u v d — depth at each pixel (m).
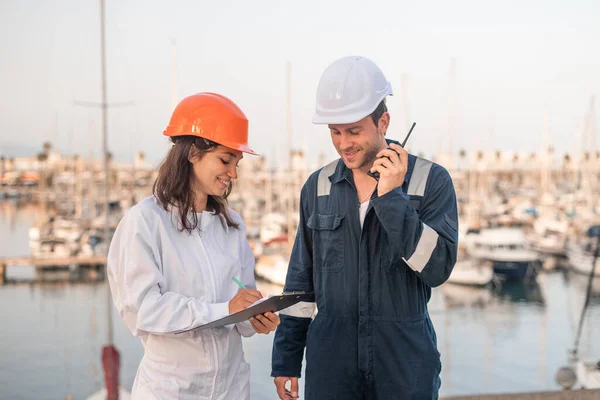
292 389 2.47
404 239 1.99
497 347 19.20
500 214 49.09
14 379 16.61
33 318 22.59
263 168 58.97
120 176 67.25
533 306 24.14
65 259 29.98
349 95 2.06
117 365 11.42
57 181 67.50
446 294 25.73
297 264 2.42
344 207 2.21
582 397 3.75
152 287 1.94
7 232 50.50
